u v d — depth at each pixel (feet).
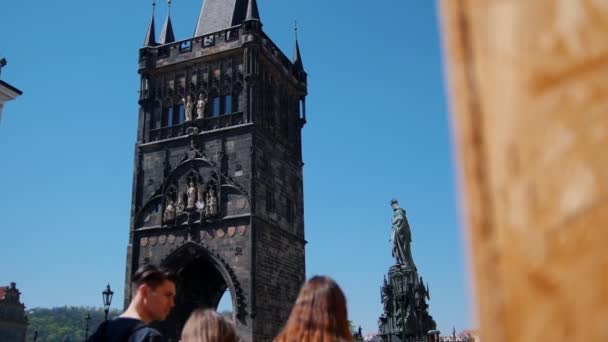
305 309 15.35
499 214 2.63
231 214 162.61
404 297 119.55
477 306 2.61
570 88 2.56
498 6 2.85
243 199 162.81
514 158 2.64
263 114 177.68
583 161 2.47
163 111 182.29
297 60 210.59
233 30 181.47
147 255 166.50
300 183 195.83
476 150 2.76
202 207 164.66
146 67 185.06
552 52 2.65
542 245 2.49
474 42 2.88
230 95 176.65
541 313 2.45
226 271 156.76
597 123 2.47
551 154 2.55
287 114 196.85
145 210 171.42
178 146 174.29
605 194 2.39
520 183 2.59
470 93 2.82
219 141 170.09
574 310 2.38
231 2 197.98
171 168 172.86
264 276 159.84
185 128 176.55
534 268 2.49
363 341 138.41
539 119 2.61
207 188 167.12
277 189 177.37
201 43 183.52
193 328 20.94
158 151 176.04
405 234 124.57
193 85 180.75
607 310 2.32
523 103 2.66
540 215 2.52
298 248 184.03
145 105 183.32
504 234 2.60
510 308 2.52
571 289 2.40
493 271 2.59
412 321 117.91
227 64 180.04
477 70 2.84
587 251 2.39
